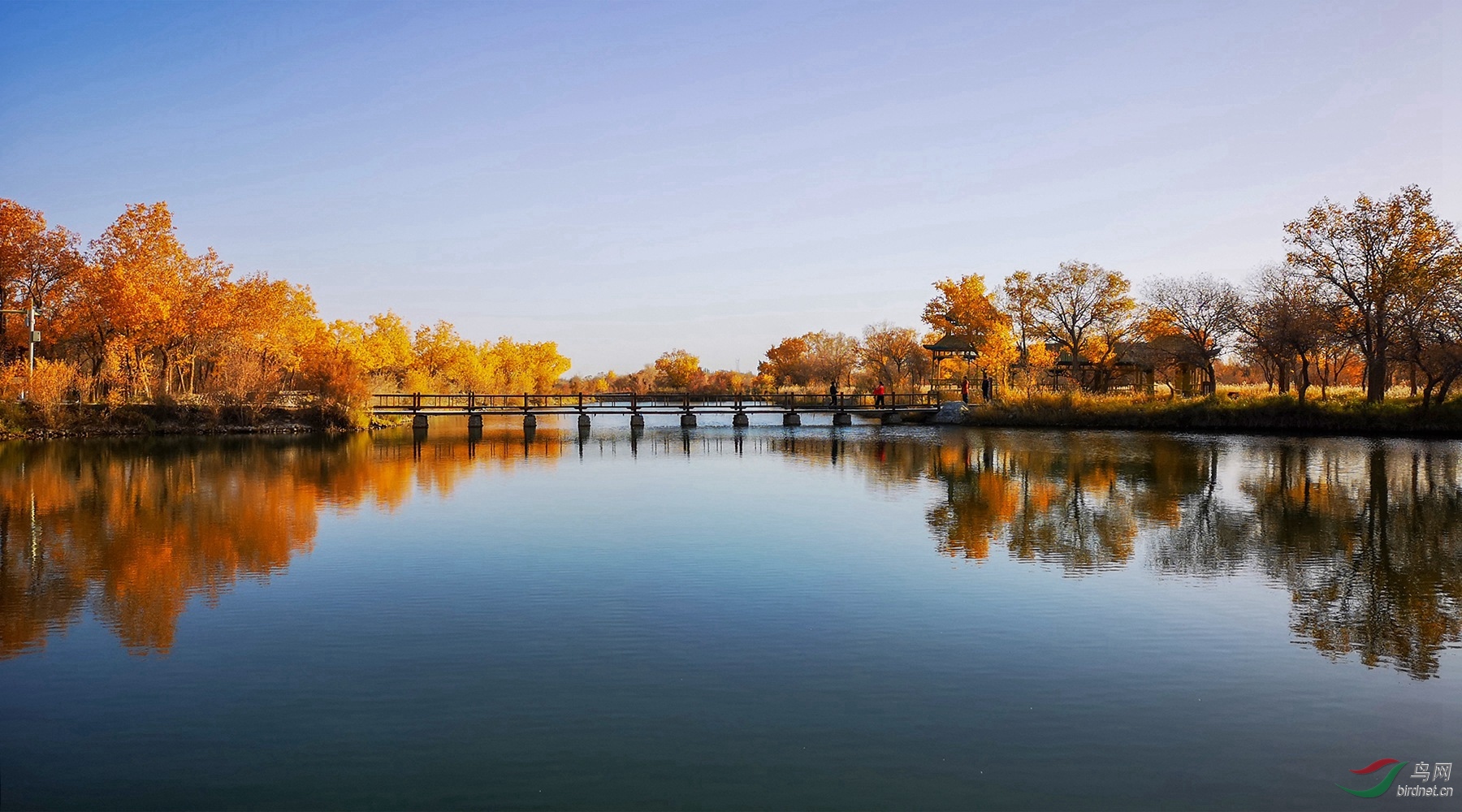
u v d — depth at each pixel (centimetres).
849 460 3247
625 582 1356
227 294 5412
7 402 4066
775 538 1708
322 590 1313
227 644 1064
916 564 1474
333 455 3494
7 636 1100
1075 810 673
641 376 13975
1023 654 1021
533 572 1427
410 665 988
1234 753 771
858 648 1044
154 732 814
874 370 10125
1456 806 682
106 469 2889
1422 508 2020
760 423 5966
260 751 772
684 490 2408
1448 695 904
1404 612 1192
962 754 764
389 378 7388
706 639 1078
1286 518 1905
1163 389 6969
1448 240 4391
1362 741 798
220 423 4650
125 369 4900
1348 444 3631
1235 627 1129
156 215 5162
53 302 5203
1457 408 3997
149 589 1324
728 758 757
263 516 1978
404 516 1964
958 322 9019
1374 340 4706
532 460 3288
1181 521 1872
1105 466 2944
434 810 669
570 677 948
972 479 2625
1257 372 10188
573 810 669
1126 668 977
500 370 10144
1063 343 7331
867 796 692
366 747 779
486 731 812
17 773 734
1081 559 1509
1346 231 4634
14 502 2172
